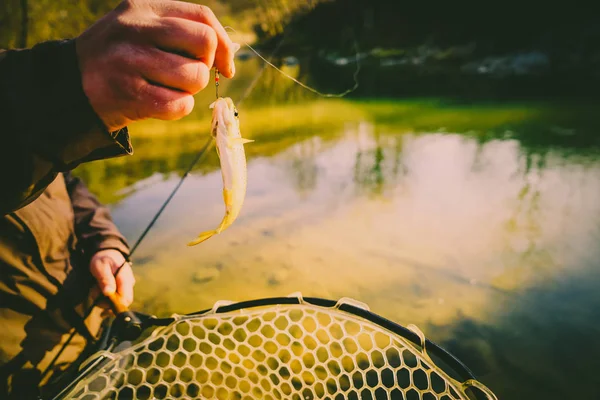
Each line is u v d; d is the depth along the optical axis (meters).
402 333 0.48
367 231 1.34
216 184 1.75
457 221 1.40
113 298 0.60
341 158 2.11
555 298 0.99
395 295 1.01
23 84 0.28
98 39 0.27
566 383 0.74
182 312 0.94
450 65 5.23
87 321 0.63
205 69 0.28
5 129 0.29
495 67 4.91
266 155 2.19
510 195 1.60
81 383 0.46
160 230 1.35
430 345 0.46
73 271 0.63
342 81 4.69
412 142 2.37
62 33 2.27
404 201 1.58
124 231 1.34
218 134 0.43
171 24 0.27
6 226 0.53
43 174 0.31
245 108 3.40
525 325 0.90
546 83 4.20
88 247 0.67
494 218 1.41
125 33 0.26
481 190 1.66
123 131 0.32
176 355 0.75
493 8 5.43
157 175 1.85
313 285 1.05
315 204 1.56
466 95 3.91
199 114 3.07
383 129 2.71
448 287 1.04
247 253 1.21
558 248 1.21
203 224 1.39
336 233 1.33
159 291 1.02
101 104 0.28
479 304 0.97
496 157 2.04
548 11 5.09
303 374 0.71
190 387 0.67
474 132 2.55
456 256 1.18
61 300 0.59
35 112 0.28
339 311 0.50
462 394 0.44
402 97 3.95
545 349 0.83
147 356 0.74
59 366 0.59
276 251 1.22
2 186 0.31
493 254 1.19
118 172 1.87
